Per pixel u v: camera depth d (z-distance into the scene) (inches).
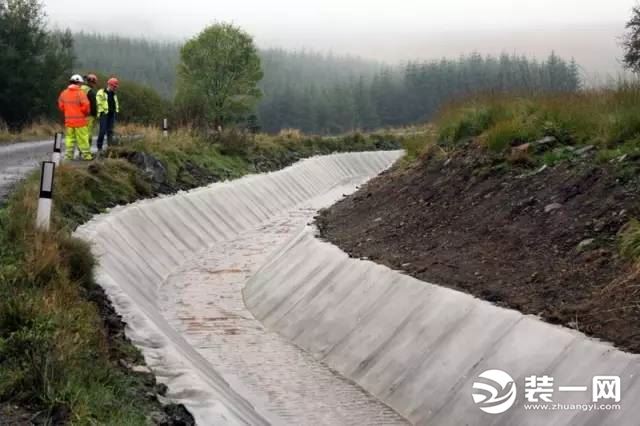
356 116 4220.0
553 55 3085.6
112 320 354.6
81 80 687.7
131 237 582.6
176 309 516.4
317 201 1055.0
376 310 420.2
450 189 553.9
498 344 324.2
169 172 777.6
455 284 391.5
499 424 290.8
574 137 519.2
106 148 750.5
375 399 360.2
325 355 421.4
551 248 392.2
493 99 652.1
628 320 295.3
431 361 350.6
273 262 598.5
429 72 4350.4
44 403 233.8
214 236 737.0
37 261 338.0
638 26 767.7
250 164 1019.9
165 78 6166.3
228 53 1663.4
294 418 338.6
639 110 466.3
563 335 299.3
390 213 583.2
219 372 392.8
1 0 1628.9
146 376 298.5
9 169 666.8
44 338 264.1
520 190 482.3
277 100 4239.7
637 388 252.5
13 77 1561.3
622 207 390.0
